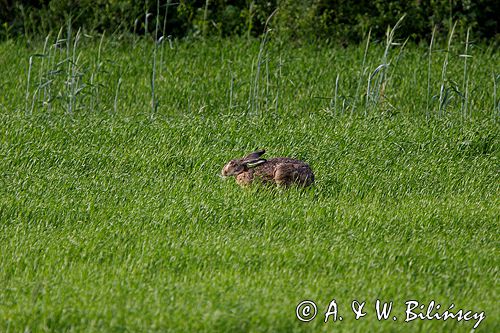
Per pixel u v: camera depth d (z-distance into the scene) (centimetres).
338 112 2864
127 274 1572
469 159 2411
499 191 2169
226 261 1627
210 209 1884
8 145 2322
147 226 1809
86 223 1845
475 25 4072
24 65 3419
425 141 2467
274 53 3694
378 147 2380
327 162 2258
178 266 1611
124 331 1351
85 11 4072
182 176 2148
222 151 2325
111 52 3641
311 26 3966
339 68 3428
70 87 2955
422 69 3438
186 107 3030
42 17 4047
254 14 4150
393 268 1638
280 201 1962
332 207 1931
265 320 1377
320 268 1614
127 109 2912
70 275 1563
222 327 1362
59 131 2441
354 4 4091
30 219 1855
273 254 1658
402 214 1906
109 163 2220
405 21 4031
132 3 4103
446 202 2027
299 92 3177
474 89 3177
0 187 2027
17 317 1385
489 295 1531
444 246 1741
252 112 2781
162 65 3425
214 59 3594
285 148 2341
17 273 1582
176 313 1391
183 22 4175
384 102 2959
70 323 1378
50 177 2094
